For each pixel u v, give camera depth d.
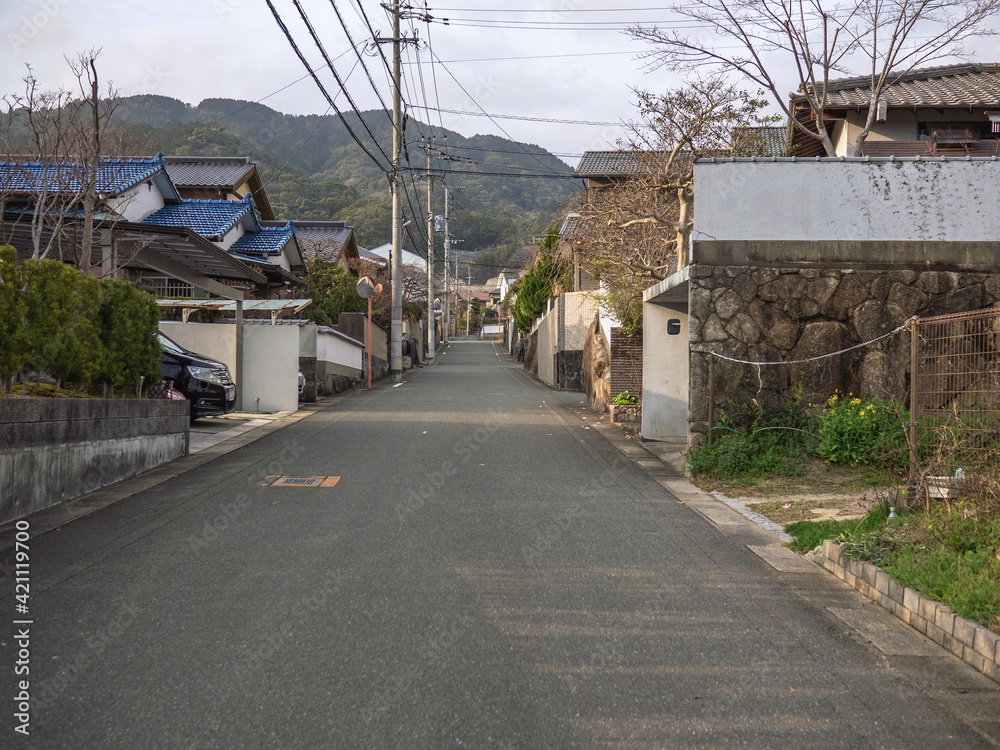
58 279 7.16
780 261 9.70
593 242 17.09
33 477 6.51
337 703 3.20
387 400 18.92
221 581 4.82
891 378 9.51
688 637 4.00
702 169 9.77
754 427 9.34
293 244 25.94
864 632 4.13
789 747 2.91
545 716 3.12
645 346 12.54
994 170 9.49
